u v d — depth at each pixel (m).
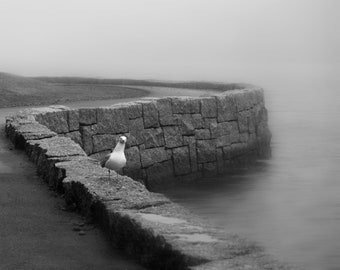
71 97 27.03
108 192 8.86
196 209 17.28
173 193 19.11
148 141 18.52
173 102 19.42
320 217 16.08
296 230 14.49
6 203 9.97
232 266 6.04
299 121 33.22
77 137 16.77
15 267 7.16
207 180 20.41
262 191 19.84
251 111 23.19
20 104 24.66
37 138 14.02
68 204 9.70
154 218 7.52
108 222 8.21
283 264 6.23
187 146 19.80
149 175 18.52
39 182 11.43
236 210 17.25
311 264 11.41
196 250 6.39
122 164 9.90
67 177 9.84
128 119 17.95
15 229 8.62
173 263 6.47
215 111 20.88
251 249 6.55
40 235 8.38
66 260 7.42
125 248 7.68
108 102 25.17
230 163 21.58
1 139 15.44
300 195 19.17
